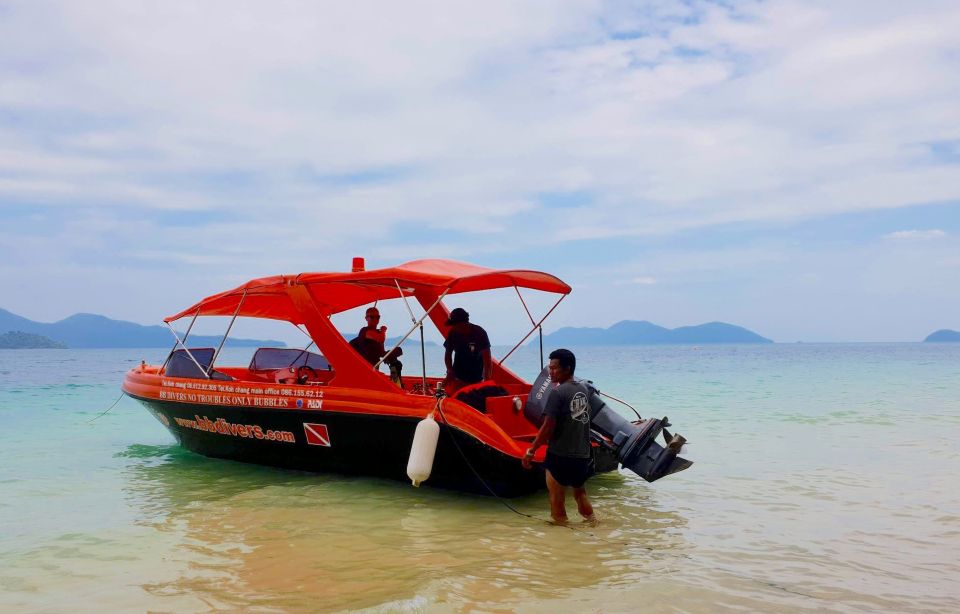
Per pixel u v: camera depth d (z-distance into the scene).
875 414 13.61
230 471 8.01
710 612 3.69
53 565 4.59
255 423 7.69
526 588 4.04
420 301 8.94
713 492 6.87
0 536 5.30
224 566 4.53
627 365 48.25
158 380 8.80
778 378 28.53
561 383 5.59
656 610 3.70
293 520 5.74
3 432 11.67
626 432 6.30
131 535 5.31
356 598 3.89
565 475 5.46
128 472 7.99
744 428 11.61
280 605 3.80
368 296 8.75
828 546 5.00
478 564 4.53
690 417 13.33
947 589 4.10
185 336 8.94
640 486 7.20
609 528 5.50
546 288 8.18
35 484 7.33
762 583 4.17
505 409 6.99
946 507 6.16
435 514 5.96
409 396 6.54
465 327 7.41
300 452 7.53
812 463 8.35
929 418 12.86
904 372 34.00
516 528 5.50
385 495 6.67
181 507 6.24
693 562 4.59
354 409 6.78
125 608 3.80
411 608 3.64
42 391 20.38
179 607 3.80
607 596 3.91
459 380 7.32
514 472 6.15
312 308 7.22
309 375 9.02
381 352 8.40
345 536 5.25
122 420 13.35
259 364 9.63
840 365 46.12
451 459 6.49
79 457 9.07
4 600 3.95
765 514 5.96
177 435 8.97
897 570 4.45
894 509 6.11
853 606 3.81
